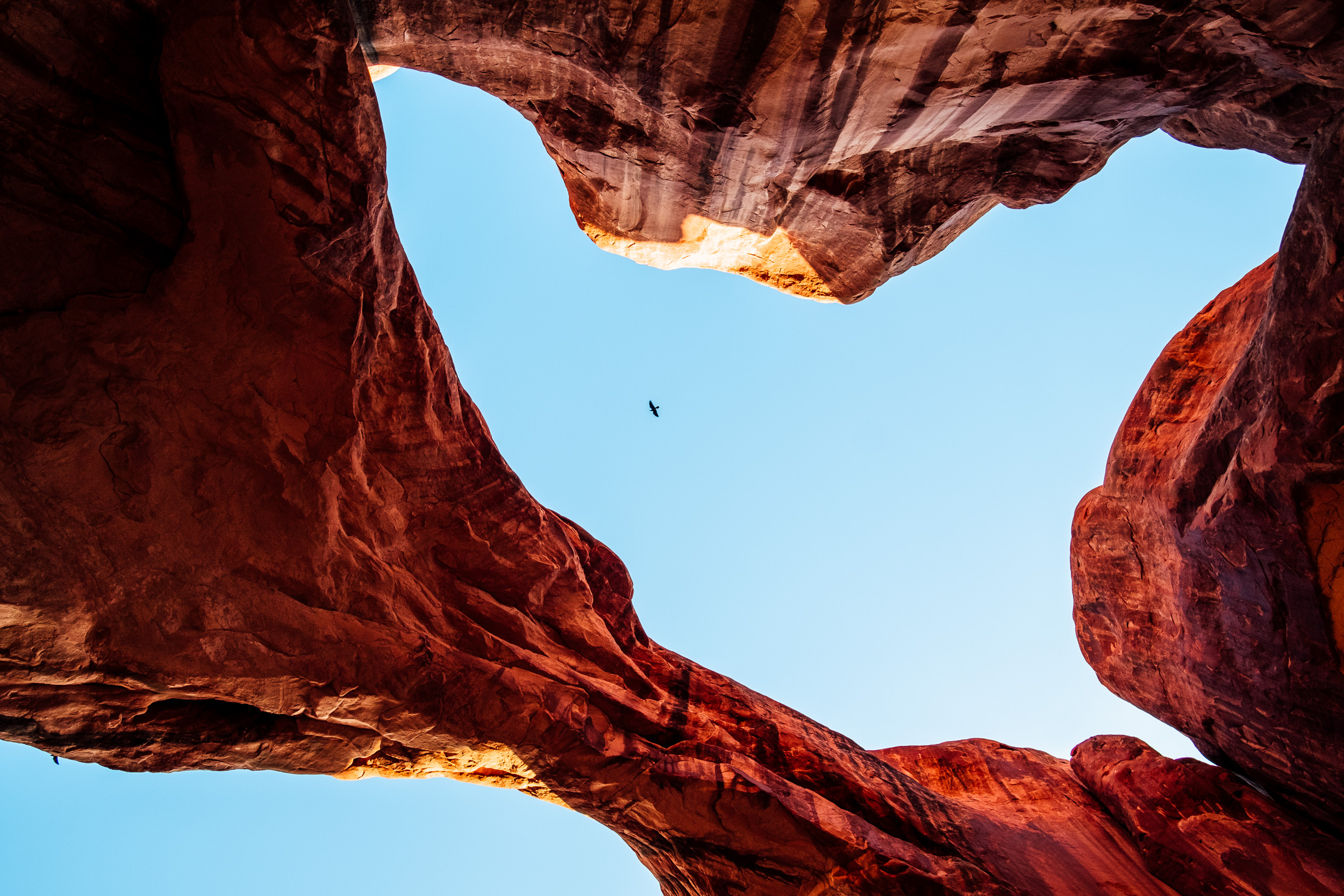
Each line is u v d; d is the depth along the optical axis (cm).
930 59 812
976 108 938
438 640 995
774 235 1325
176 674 809
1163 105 969
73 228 729
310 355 837
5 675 768
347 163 780
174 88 697
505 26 797
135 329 743
